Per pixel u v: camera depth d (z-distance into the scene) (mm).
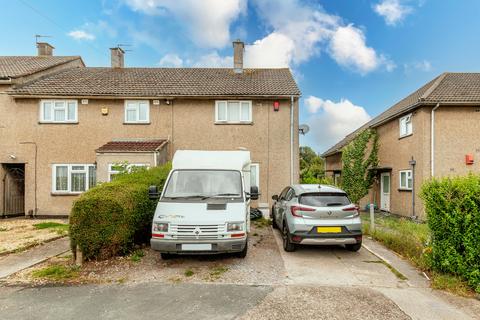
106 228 6059
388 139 17312
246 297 4562
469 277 4840
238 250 5891
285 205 7895
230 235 5852
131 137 14117
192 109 14281
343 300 4492
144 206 7383
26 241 7992
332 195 7277
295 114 14234
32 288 4871
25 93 13453
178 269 5824
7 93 13430
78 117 13969
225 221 5879
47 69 15867
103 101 14109
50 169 13766
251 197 7195
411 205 14328
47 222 11797
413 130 14336
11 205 14250
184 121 14242
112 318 3904
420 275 5605
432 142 13461
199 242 5738
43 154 13781
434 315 4055
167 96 13945
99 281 5180
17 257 6520
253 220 11805
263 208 12461
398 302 4441
